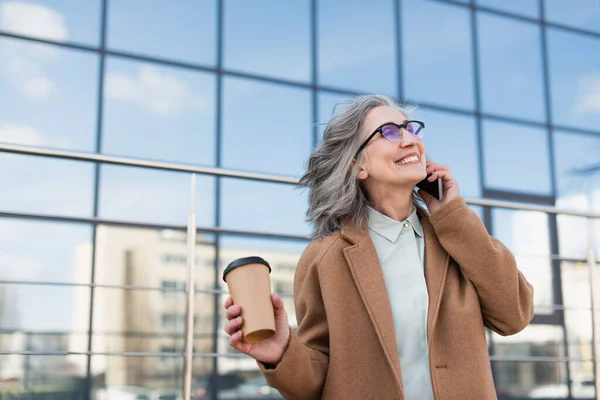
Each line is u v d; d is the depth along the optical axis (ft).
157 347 19.74
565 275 22.17
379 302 4.20
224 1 20.48
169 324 19.72
